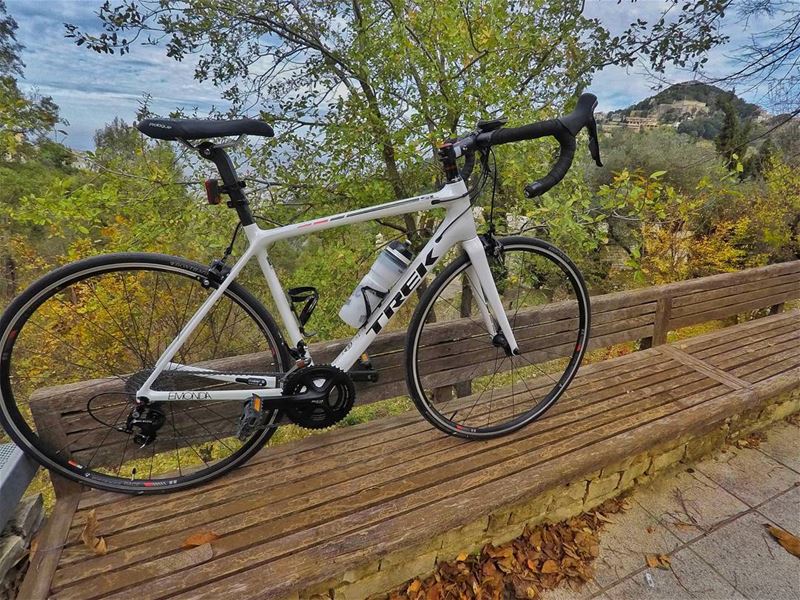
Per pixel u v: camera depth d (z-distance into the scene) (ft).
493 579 4.63
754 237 21.02
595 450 5.02
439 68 10.21
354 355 4.62
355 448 5.07
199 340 5.96
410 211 4.46
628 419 5.64
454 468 4.75
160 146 10.43
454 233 4.66
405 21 9.74
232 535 3.89
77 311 7.22
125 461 4.57
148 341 6.16
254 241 4.12
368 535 3.86
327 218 4.30
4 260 16.08
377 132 10.95
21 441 3.94
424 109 10.50
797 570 4.74
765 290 8.93
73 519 4.05
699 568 4.77
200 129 3.49
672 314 7.77
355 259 11.32
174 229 10.63
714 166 13.30
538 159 10.28
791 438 6.97
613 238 21.99
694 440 6.31
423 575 4.61
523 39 10.27
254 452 4.71
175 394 4.13
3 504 3.68
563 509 5.32
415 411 5.86
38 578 3.46
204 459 5.74
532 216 9.80
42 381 8.20
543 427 5.49
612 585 4.60
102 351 7.54
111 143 10.64
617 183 9.69
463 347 6.06
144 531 3.93
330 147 10.96
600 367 7.03
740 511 5.55
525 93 10.91
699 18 9.25
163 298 6.13
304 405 4.41
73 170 11.94
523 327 6.40
